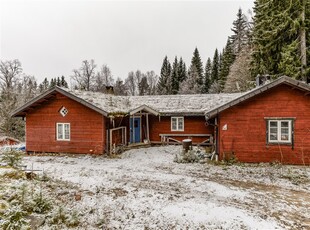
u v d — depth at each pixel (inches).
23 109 715.4
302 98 541.0
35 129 733.9
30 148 735.7
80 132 700.0
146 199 326.3
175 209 293.0
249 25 1790.1
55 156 685.3
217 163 569.0
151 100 969.5
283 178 450.9
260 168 521.7
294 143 546.3
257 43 1061.8
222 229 250.1
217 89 2138.3
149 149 788.0
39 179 367.6
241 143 573.9
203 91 2471.7
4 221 209.8
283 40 864.9
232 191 370.6
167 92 2785.4
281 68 823.7
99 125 684.7
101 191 352.8
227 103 557.6
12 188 281.4
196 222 263.3
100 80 2780.5
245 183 420.2
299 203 328.8
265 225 258.7
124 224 256.4
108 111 653.9
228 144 580.7
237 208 303.9
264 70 946.1
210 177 458.6
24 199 256.5
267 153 561.3
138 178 437.7
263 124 561.9
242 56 1571.1
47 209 261.3
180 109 861.8
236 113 574.6
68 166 543.8
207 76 2691.9
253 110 566.3
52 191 328.8
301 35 784.9
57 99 717.3
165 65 3110.2
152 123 909.2
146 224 257.9
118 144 773.3
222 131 583.2
